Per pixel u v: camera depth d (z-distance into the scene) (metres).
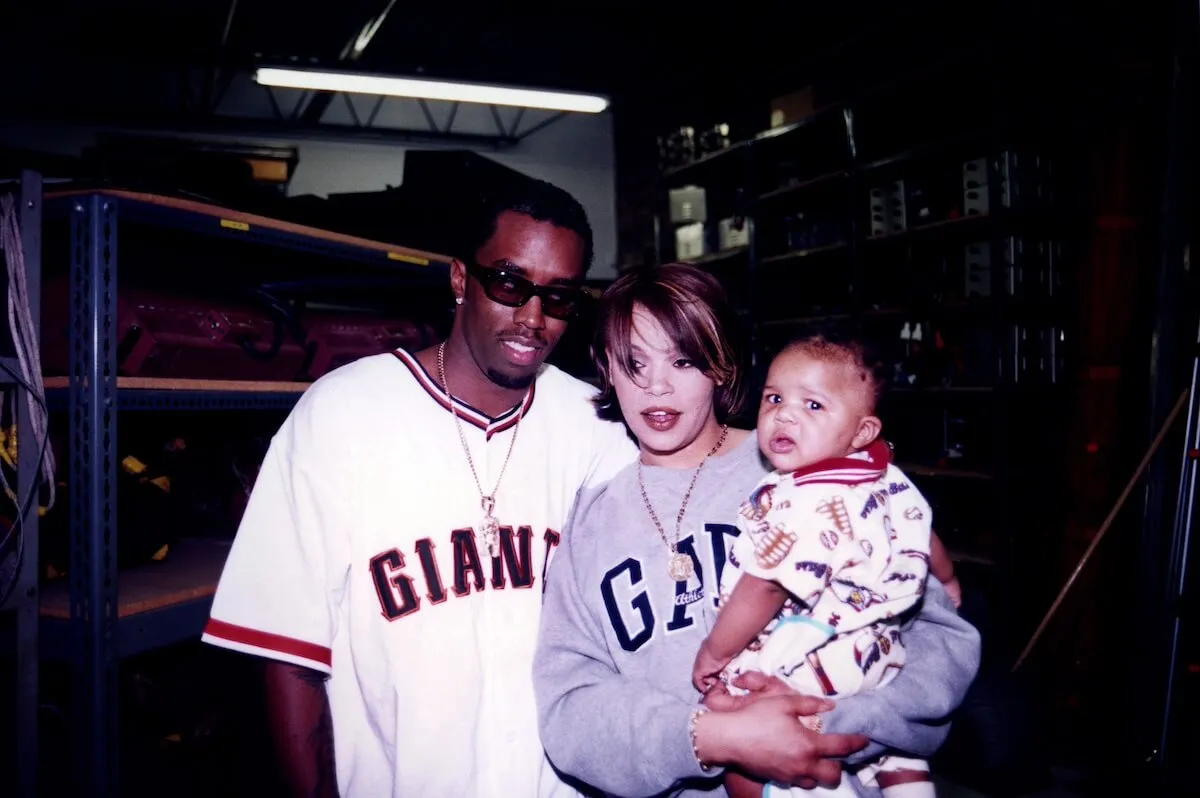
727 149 6.64
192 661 2.34
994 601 4.10
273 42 9.31
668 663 1.20
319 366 2.60
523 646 1.30
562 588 1.28
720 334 1.22
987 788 3.12
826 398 1.17
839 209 5.83
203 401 2.09
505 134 10.78
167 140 9.22
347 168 10.23
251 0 8.38
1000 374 4.05
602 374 1.42
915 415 4.77
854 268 5.13
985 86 4.78
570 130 10.66
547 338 1.29
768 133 6.08
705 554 1.23
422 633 1.24
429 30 9.32
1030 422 4.20
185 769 2.22
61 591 2.00
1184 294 3.19
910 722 1.13
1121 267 3.92
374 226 2.91
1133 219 3.88
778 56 7.92
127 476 2.32
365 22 8.87
